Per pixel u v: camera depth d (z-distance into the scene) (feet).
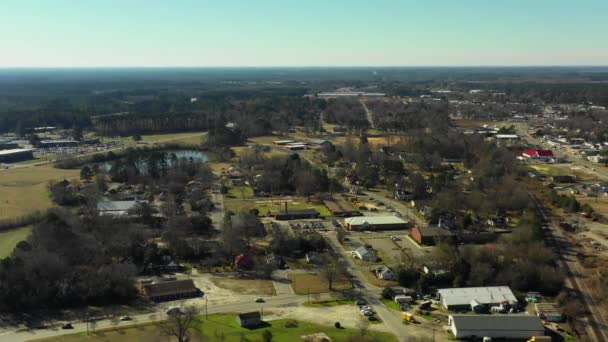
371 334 324.60
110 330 329.72
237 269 439.63
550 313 354.13
